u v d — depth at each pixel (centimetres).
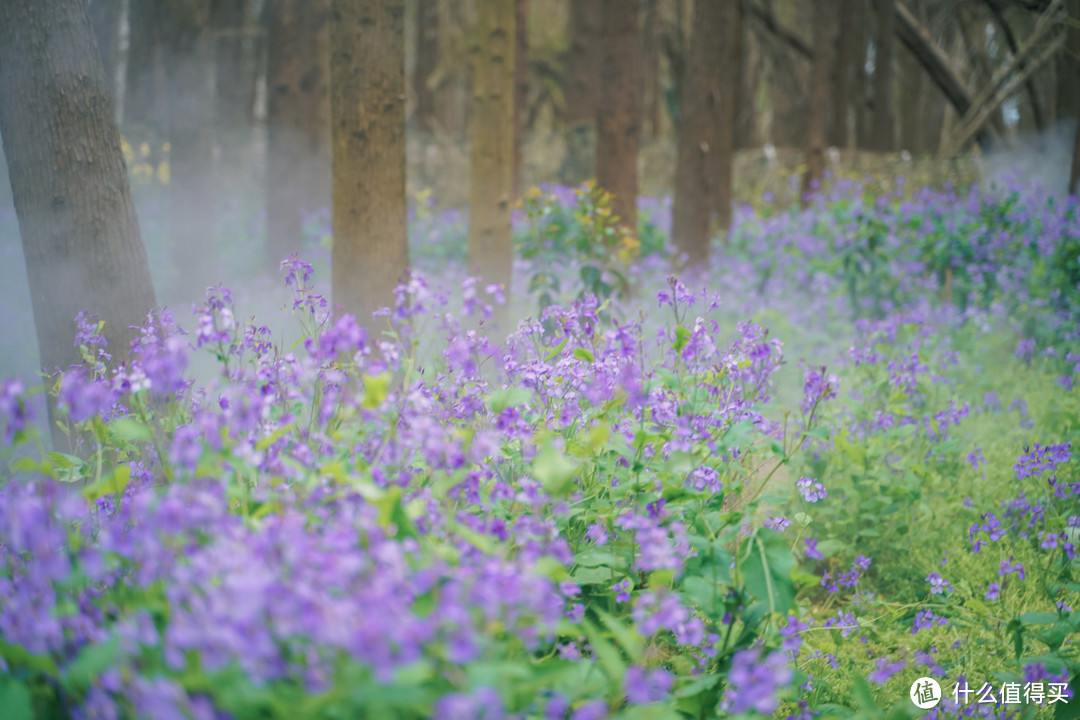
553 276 773
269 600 162
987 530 419
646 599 225
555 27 2928
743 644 246
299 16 1202
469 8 2931
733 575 250
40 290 420
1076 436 517
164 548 193
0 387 208
